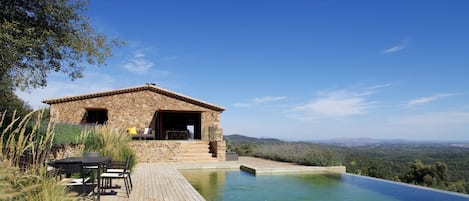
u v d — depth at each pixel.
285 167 13.38
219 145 17.00
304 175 12.45
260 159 18.50
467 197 8.38
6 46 7.15
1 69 7.39
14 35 7.52
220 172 13.51
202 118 21.95
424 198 8.27
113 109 20.72
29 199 4.04
